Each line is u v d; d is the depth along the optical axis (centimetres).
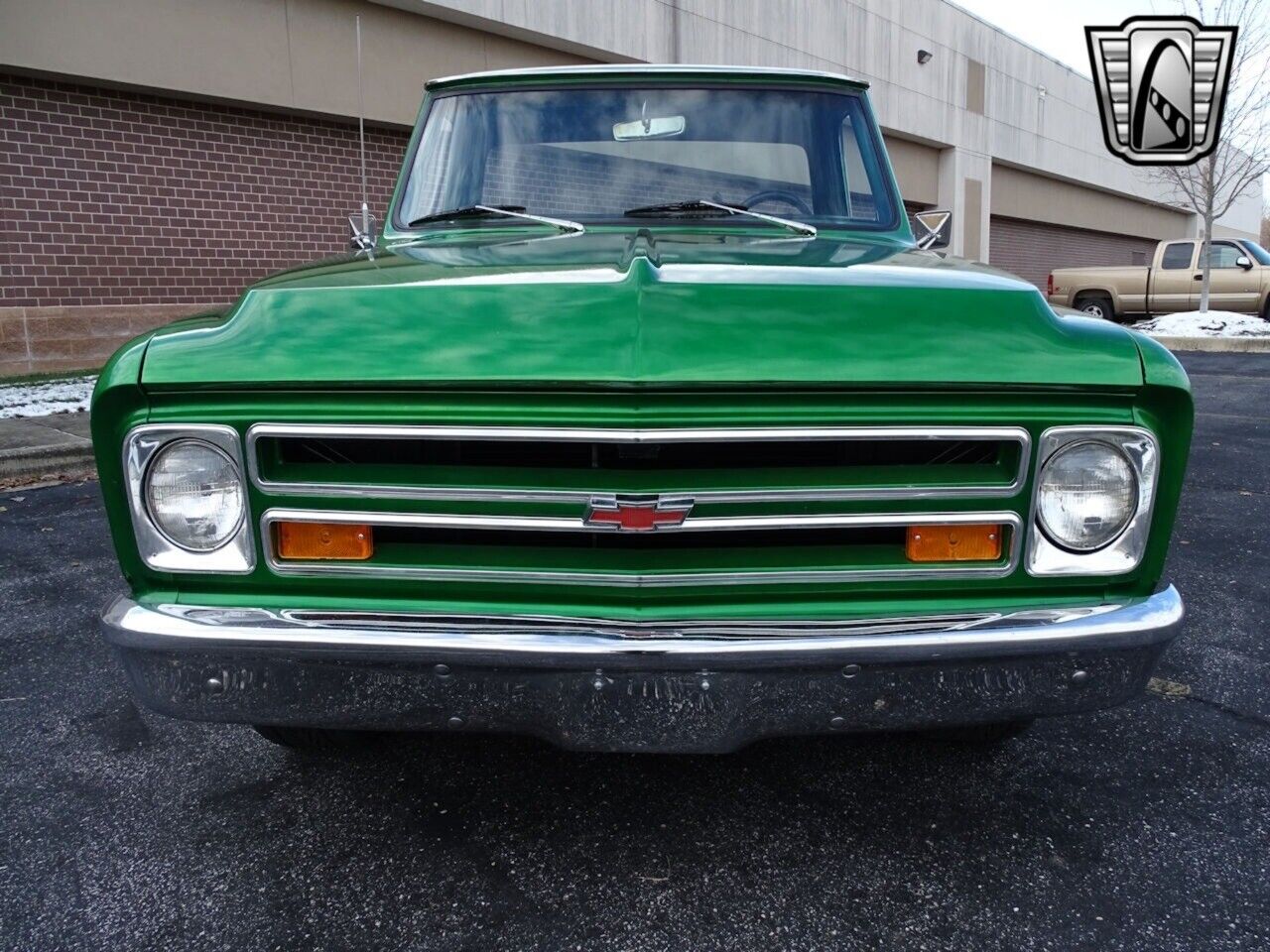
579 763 264
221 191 927
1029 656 184
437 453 188
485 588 188
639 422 175
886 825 234
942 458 190
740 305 180
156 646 184
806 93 313
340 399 180
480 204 300
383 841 229
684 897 208
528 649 177
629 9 1253
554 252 231
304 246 998
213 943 195
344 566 188
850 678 181
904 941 194
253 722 190
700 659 176
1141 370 185
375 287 188
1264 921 199
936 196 2075
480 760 266
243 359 181
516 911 204
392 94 1027
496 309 181
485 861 221
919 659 180
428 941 195
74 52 789
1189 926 198
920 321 183
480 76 315
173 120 885
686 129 305
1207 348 1394
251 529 187
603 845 226
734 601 188
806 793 248
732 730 183
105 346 859
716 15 1405
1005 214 2355
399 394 179
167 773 261
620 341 175
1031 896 207
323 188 1009
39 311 819
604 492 181
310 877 216
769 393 177
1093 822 236
